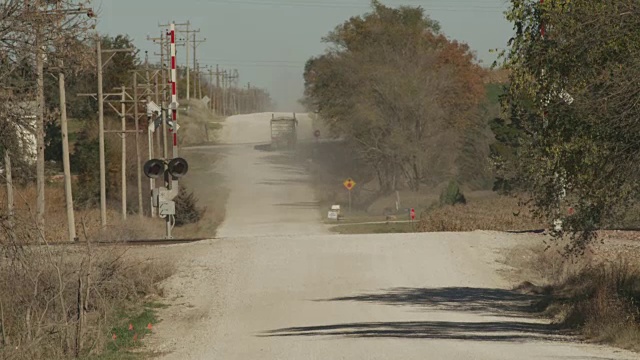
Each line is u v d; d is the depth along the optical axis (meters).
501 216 86.00
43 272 32.91
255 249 60.97
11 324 31.39
